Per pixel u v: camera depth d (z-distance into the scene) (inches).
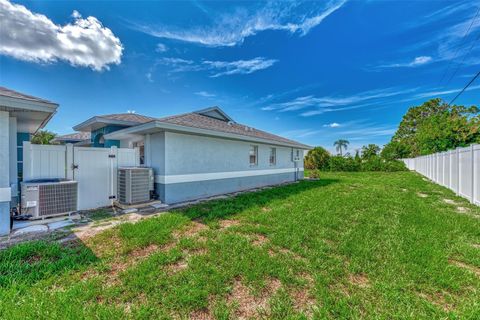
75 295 85.9
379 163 973.8
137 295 88.6
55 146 221.9
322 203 277.3
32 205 188.9
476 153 271.1
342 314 78.7
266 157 488.1
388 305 83.6
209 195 334.6
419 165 834.8
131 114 426.9
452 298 89.4
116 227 175.8
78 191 236.2
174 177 282.5
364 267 112.4
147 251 132.6
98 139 417.1
